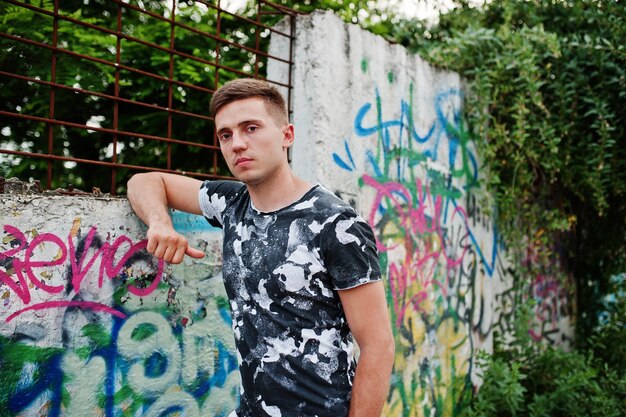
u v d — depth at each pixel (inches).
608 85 163.2
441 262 145.9
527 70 149.6
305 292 66.1
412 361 133.3
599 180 164.4
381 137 126.5
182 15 180.5
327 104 112.7
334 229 65.2
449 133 150.6
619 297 223.9
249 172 67.7
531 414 150.8
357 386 64.9
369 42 124.3
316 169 109.6
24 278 71.8
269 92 70.3
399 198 131.0
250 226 71.1
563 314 223.9
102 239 79.8
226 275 72.3
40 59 162.4
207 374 93.3
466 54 156.8
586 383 157.9
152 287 86.0
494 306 172.9
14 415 70.7
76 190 82.7
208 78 178.1
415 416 134.0
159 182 84.3
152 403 85.5
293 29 116.3
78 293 77.1
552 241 209.2
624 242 221.1
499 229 174.7
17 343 71.1
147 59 175.5
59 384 75.0
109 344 80.4
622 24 161.8
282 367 66.1
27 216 72.1
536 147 164.6
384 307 66.4
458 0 196.4
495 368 151.7
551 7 180.2
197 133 184.9
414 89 137.8
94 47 172.6
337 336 67.7
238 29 192.2
